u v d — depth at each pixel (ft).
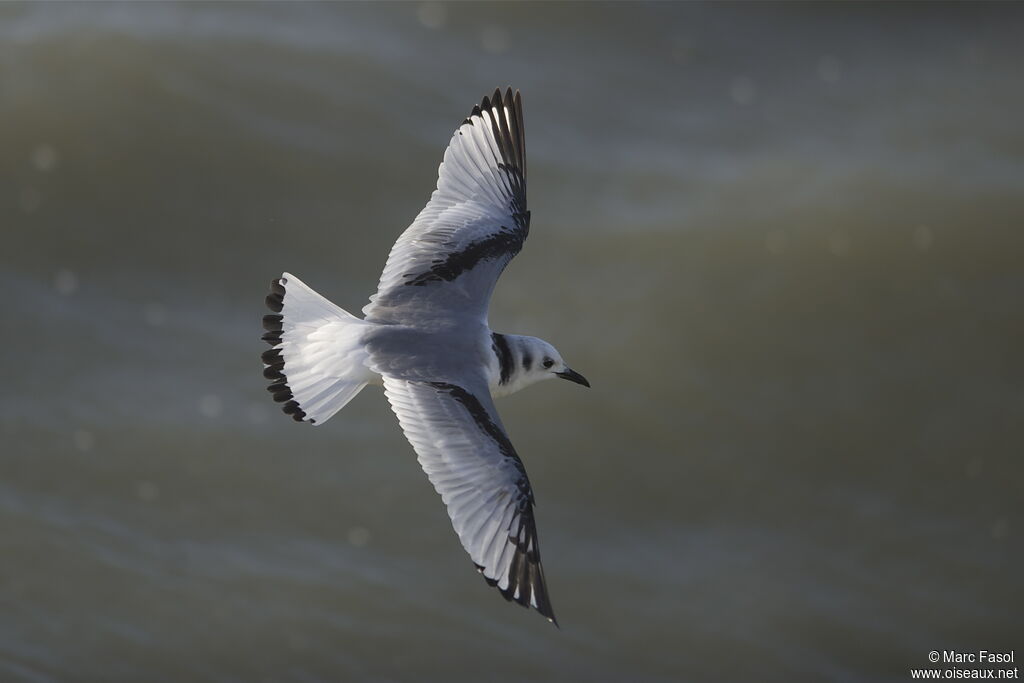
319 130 66.18
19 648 45.91
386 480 53.88
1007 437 57.82
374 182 65.05
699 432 57.36
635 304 61.26
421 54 70.79
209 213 62.90
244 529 51.49
